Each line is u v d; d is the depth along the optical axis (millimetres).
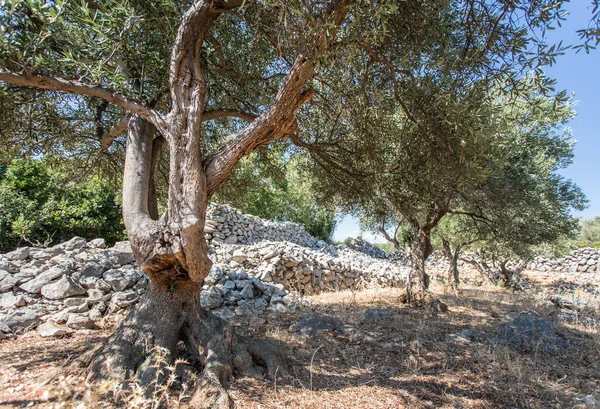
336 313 5523
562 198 8516
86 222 12297
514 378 3156
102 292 4836
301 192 17672
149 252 2641
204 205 2621
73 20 2709
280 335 4105
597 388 2977
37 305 4391
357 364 3373
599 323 5199
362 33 2689
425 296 6328
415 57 3697
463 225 9414
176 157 2619
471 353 3766
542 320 4734
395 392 2760
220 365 2588
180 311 2969
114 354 2555
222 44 4023
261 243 9062
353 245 18016
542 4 2883
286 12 2293
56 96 3809
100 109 3928
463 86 3457
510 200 6137
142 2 3221
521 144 6590
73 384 2379
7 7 2361
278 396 2500
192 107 2701
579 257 18359
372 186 5113
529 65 2941
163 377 2490
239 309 5223
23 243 10781
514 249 7980
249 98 4605
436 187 4355
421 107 3633
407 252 15883
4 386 2410
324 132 5086
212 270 6094
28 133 3992
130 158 3033
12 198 10859
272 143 5480
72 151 4988
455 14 3611
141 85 3090
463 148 2947
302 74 2588
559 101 3025
